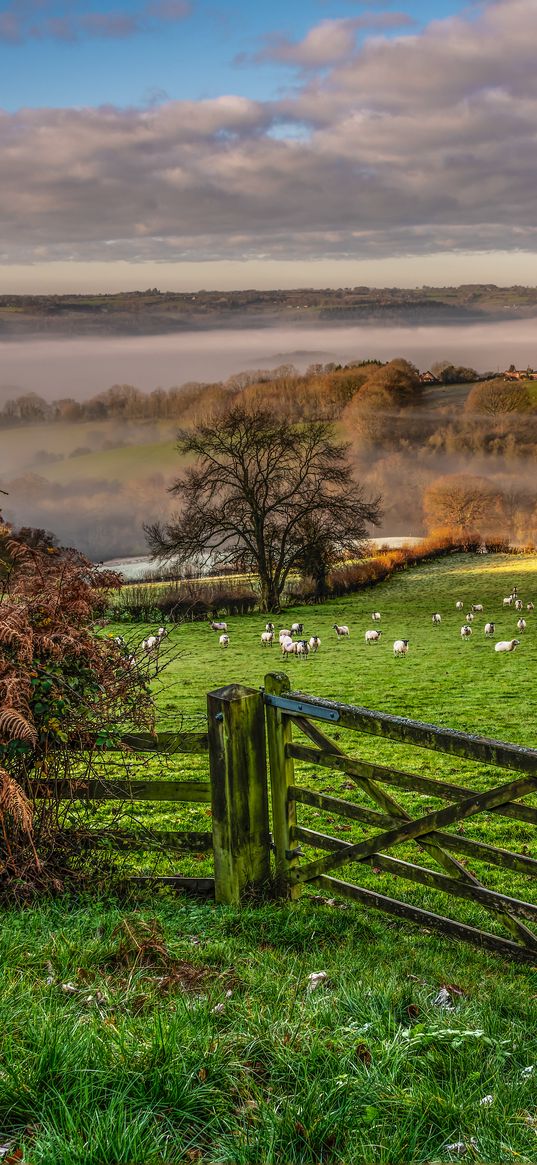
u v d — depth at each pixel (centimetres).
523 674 3481
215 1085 323
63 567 595
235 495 6588
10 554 606
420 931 596
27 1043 339
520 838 1209
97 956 453
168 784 593
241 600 6316
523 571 7856
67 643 554
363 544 7169
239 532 6494
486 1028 395
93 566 613
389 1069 335
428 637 4959
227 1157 284
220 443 6569
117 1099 304
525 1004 439
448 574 7994
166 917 543
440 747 491
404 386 16650
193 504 6562
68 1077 315
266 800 586
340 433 15488
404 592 7194
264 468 6656
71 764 596
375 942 550
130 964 446
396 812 528
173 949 479
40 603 573
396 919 624
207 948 486
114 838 602
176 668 3878
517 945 486
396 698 2981
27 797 566
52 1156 272
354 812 548
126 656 609
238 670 3772
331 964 489
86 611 583
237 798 568
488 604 6394
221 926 535
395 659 4097
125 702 594
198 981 436
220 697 562
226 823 569
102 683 580
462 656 4141
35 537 621
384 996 411
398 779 522
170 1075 319
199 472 6725
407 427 15462
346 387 16600
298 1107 304
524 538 10788
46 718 552
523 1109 316
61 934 480
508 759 461
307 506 6438
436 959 521
